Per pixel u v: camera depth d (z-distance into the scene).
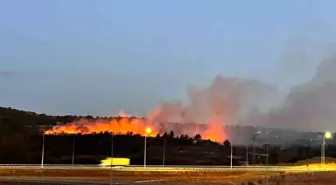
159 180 134.25
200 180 138.00
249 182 133.62
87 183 112.00
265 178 145.50
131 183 115.56
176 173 159.62
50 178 132.88
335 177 149.00
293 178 145.50
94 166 170.38
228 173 163.62
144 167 169.38
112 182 117.12
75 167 163.50
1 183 113.56
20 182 114.69
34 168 156.62
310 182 137.75
